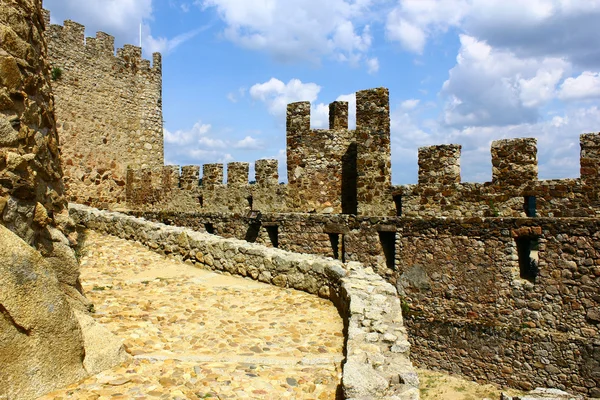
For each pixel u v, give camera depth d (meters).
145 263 12.59
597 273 11.18
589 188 12.18
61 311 4.94
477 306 12.66
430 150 14.70
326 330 7.79
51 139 6.64
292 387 5.42
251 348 6.84
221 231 18.69
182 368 5.72
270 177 19.84
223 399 4.99
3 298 4.36
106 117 25.45
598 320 11.13
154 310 8.41
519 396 10.29
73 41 23.92
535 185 12.94
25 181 5.41
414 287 13.61
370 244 14.41
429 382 12.62
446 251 13.14
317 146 18.95
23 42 5.66
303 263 10.27
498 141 13.54
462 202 14.10
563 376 11.45
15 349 4.45
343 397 4.91
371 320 6.93
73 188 23.78
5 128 5.19
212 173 22.38
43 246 6.17
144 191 25.61
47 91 6.65
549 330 11.70
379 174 15.91
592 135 12.16
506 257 12.28
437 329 13.20
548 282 11.72
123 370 5.50
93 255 12.98
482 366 12.51
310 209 18.97
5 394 4.31
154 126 28.00
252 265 11.24
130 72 26.83
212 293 9.93
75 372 5.04
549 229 11.71
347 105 19.42
